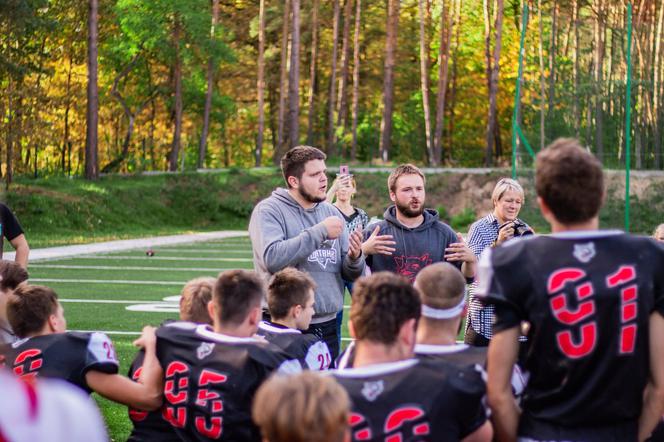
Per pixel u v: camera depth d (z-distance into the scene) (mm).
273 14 59969
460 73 61625
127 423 6914
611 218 24297
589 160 3438
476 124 62250
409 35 61875
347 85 63344
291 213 6414
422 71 52812
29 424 2061
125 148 50844
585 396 3441
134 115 52219
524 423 3646
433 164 52875
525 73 25578
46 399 2121
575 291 3396
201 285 4977
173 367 4508
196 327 4605
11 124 38688
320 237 5992
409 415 3543
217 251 27016
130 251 26656
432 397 3564
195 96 54812
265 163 66125
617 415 3473
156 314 13125
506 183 7340
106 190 42125
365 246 6422
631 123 25250
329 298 6441
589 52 25688
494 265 3531
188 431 4492
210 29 51469
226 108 56625
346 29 56906
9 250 25125
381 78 62594
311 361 4926
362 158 62719
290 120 52531
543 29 26766
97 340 4684
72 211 37594
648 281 3424
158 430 4711
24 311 4660
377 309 3631
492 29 58219
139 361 5078
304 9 61031
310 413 2523
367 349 3682
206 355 4453
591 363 3412
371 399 3553
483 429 3771
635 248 3463
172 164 52000
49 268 20531
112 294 15625
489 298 3521
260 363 4402
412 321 3688
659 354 3494
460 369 3688
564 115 25125
